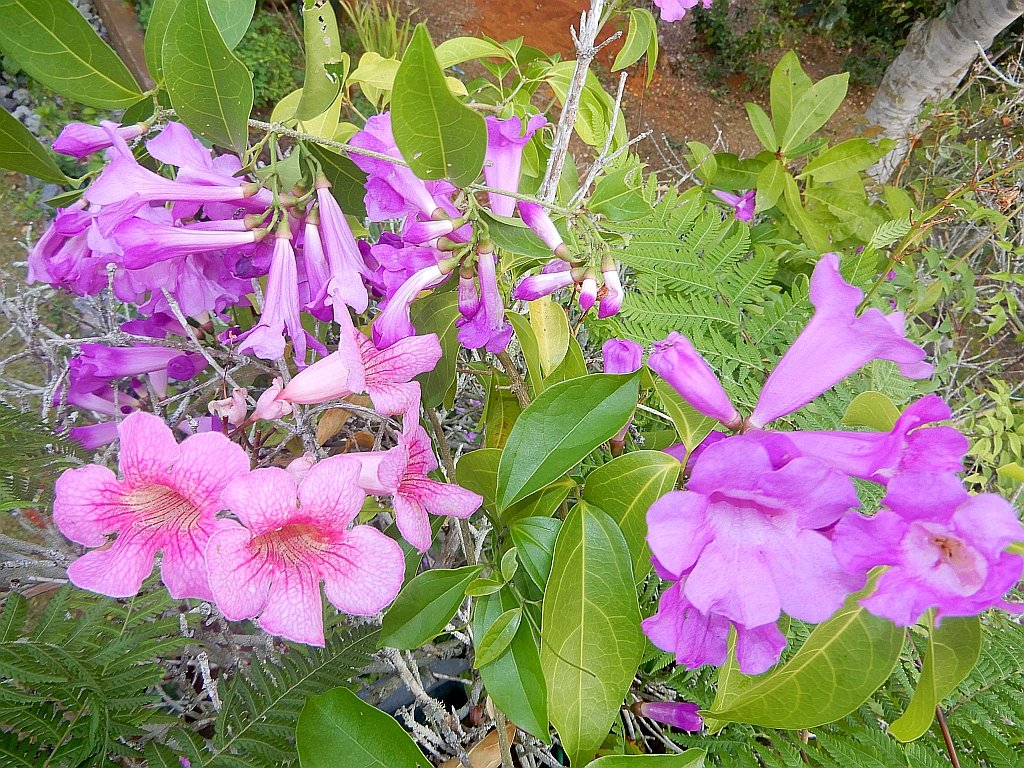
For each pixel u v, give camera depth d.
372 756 0.27
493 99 0.53
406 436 0.28
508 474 0.29
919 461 0.24
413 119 0.26
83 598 0.33
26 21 0.28
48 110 1.24
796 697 0.27
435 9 1.81
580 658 0.27
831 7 1.78
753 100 1.81
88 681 0.29
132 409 0.45
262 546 0.25
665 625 0.24
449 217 0.32
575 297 0.38
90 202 0.29
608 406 0.29
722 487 0.22
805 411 0.40
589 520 0.28
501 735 0.33
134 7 1.39
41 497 0.37
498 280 0.38
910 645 0.36
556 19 1.87
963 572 0.21
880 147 0.61
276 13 1.54
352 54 1.50
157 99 0.33
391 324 0.32
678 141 1.61
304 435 0.37
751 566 0.23
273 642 0.42
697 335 0.42
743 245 0.47
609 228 0.43
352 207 0.38
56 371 0.50
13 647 0.29
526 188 0.48
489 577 0.31
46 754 0.28
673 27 1.90
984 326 0.85
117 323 0.49
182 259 0.34
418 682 0.39
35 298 0.53
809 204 0.66
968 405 0.61
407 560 0.36
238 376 0.55
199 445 0.24
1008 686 0.35
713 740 0.37
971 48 0.90
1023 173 0.72
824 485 0.22
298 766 0.31
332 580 0.26
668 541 0.22
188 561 0.25
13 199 1.03
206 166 0.32
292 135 0.32
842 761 0.33
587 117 0.55
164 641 0.32
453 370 0.37
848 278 0.47
